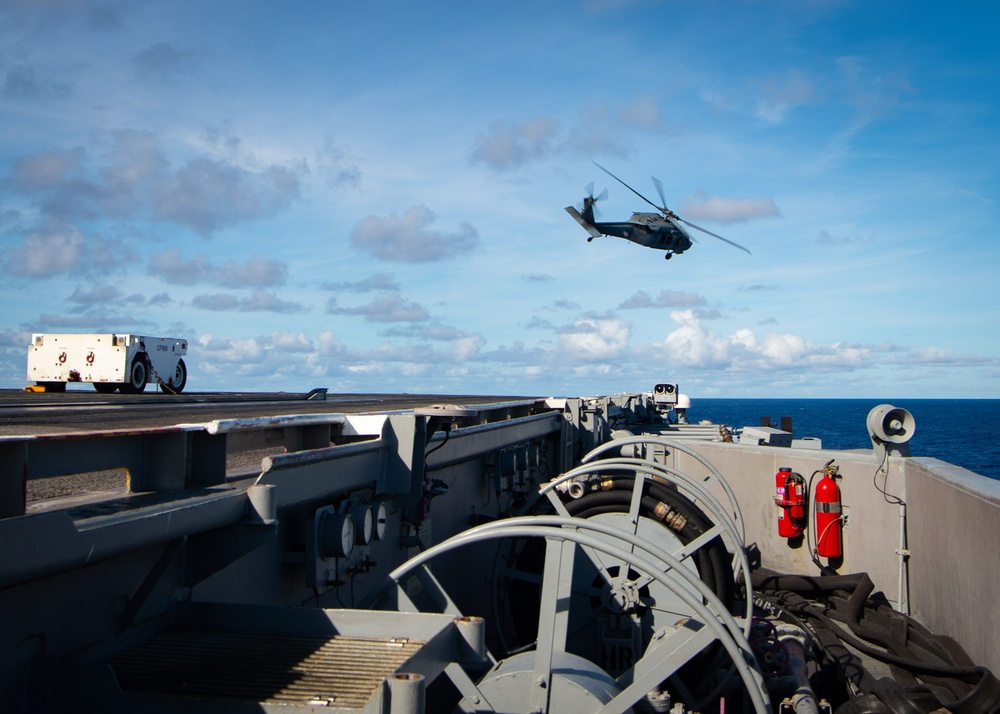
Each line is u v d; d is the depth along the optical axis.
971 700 6.65
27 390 23.53
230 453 7.25
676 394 26.97
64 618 3.37
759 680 4.92
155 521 3.32
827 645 8.30
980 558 7.40
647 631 7.95
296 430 6.00
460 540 4.93
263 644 3.69
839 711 6.72
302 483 4.56
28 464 3.21
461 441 7.57
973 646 7.58
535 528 4.82
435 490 7.00
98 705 3.09
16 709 3.10
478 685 5.11
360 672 3.35
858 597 9.66
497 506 10.73
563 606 6.03
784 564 12.05
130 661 3.49
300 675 3.32
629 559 4.70
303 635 3.81
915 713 6.29
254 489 4.02
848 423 155.88
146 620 3.79
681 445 9.10
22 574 2.66
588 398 14.98
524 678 5.08
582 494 8.34
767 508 12.37
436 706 5.82
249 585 4.75
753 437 15.05
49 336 22.83
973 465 74.06
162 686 3.24
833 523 11.35
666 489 8.16
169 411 12.42
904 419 10.81
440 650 3.61
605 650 7.69
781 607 9.94
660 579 4.59
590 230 36.78
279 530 5.15
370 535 5.59
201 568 4.06
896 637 8.55
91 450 3.64
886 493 10.70
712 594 4.79
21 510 2.98
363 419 6.01
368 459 5.64
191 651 3.59
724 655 7.39
